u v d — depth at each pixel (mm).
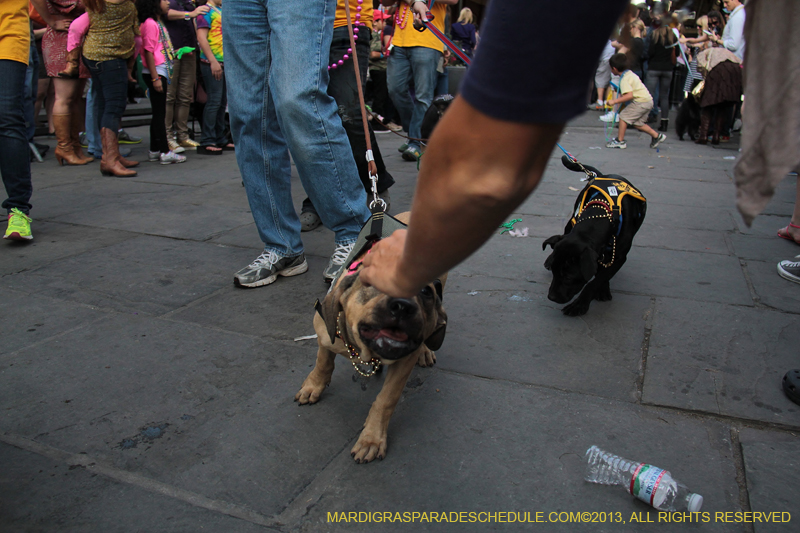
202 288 3369
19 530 1618
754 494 1807
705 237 4414
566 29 594
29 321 2908
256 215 3443
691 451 2021
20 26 3801
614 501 1784
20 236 3996
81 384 2359
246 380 2420
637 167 7242
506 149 652
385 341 1654
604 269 3051
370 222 2297
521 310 3146
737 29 8289
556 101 620
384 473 1896
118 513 1693
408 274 875
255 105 3244
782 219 4914
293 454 1978
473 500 1780
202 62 7562
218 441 2031
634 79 8500
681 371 2537
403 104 7145
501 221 732
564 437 2084
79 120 6996
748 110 975
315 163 3123
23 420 2115
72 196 5453
